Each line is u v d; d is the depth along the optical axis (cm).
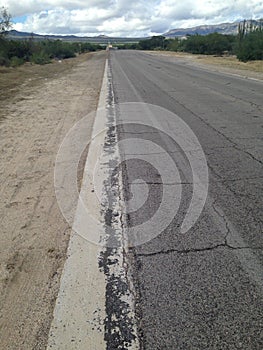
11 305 285
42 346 246
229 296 283
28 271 327
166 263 328
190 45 6750
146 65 3369
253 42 3628
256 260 327
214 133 763
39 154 677
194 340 244
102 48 11581
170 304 277
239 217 405
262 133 750
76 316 271
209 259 330
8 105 1276
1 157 664
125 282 305
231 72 2320
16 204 466
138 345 243
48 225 409
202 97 1273
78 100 1348
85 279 312
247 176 520
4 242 377
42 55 4306
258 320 259
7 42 4050
